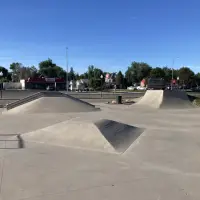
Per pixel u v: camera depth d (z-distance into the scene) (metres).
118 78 110.31
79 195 5.38
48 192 5.52
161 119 17.36
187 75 105.38
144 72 131.25
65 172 6.77
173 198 5.29
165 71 126.12
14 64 143.50
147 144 9.79
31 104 22.08
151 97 28.94
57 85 91.75
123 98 41.25
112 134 10.16
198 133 12.16
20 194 5.41
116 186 5.88
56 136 10.31
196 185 6.01
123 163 7.58
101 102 33.94
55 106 22.02
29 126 14.30
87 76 143.38
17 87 90.38
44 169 6.98
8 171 6.80
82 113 20.88
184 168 7.21
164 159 8.02
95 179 6.30
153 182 6.16
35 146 9.51
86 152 8.70
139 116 19.11
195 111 22.97
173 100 27.03
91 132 9.92
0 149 9.03
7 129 13.24
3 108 25.28
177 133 12.06
